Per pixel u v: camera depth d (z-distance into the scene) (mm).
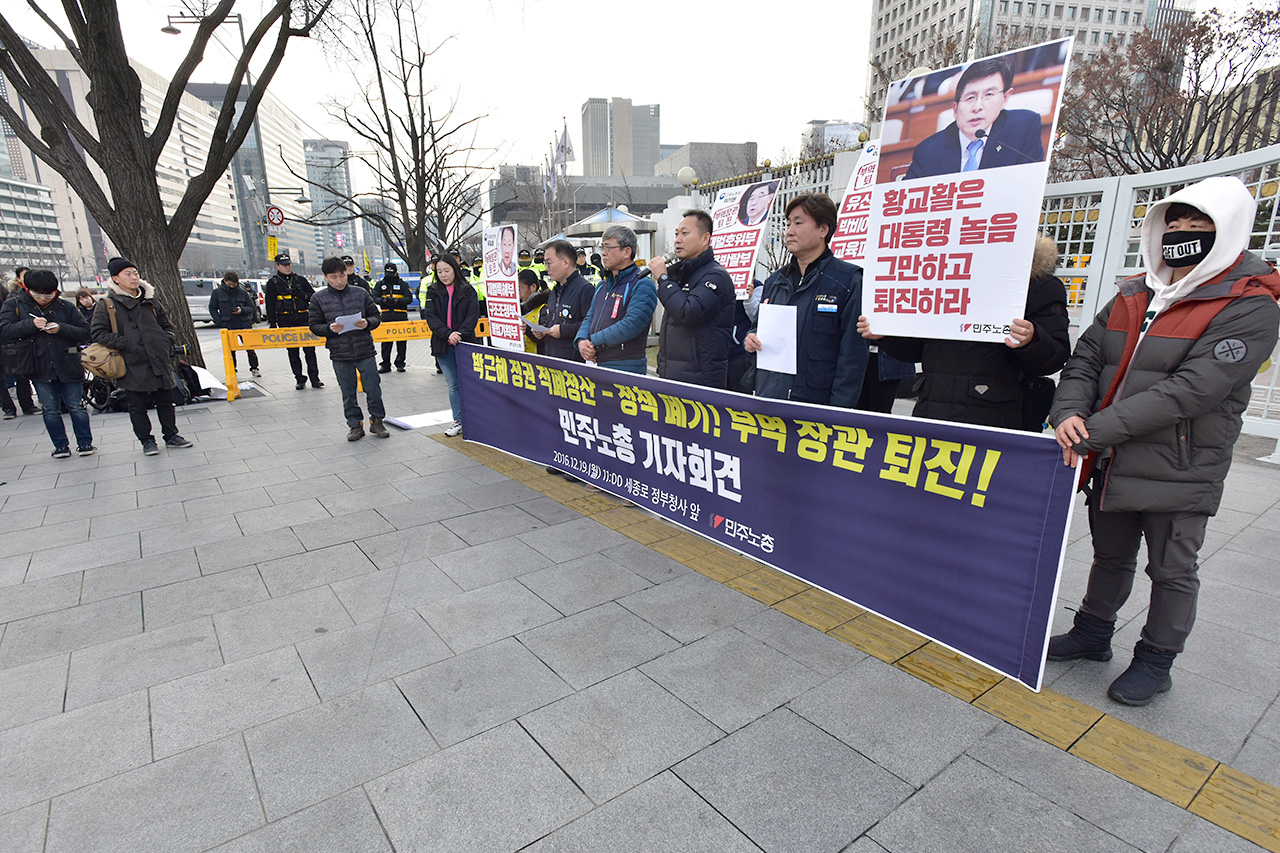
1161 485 2125
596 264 12914
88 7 7762
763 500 3143
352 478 5086
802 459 2908
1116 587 2459
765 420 3016
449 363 6105
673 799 1940
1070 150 16594
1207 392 1956
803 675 2523
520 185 32562
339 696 2443
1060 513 2115
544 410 4812
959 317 2303
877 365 3648
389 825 1865
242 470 5352
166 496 4750
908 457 2508
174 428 6129
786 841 1794
